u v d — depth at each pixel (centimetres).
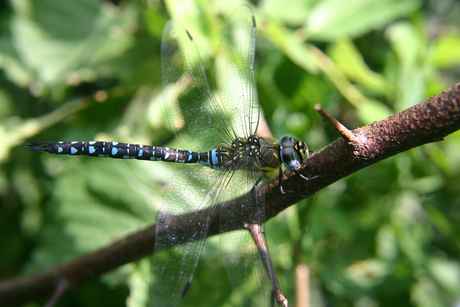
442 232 40
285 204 34
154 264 35
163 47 36
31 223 38
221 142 36
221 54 36
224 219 35
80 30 39
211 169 36
